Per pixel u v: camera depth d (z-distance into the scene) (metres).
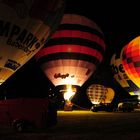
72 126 18.59
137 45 37.28
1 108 16.30
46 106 15.82
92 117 25.88
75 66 33.84
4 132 16.00
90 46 34.03
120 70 46.53
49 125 15.98
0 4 16.00
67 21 34.09
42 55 35.00
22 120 15.91
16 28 16.92
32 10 16.95
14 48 17.44
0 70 17.72
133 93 45.84
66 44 33.50
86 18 35.12
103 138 13.80
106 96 46.59
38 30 17.92
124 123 20.39
